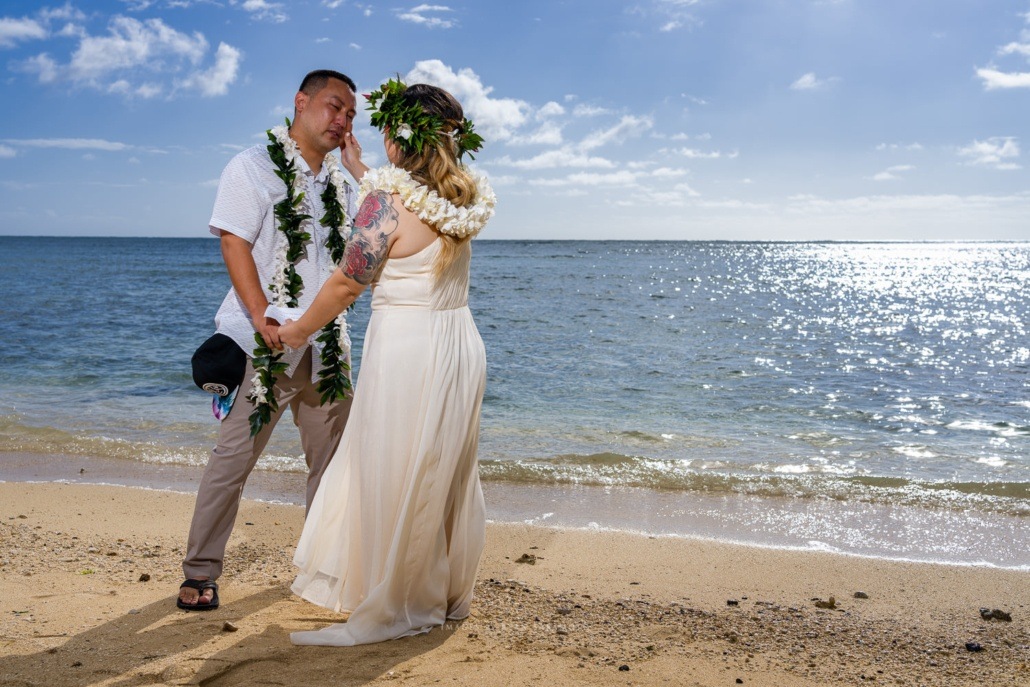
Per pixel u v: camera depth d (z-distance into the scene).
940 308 33.47
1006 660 2.99
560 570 4.17
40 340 17.69
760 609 3.58
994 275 73.25
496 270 68.12
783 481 6.67
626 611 3.44
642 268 75.56
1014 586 4.05
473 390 2.94
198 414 9.53
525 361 15.41
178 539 4.52
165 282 43.00
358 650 2.79
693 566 4.31
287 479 6.40
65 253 98.94
